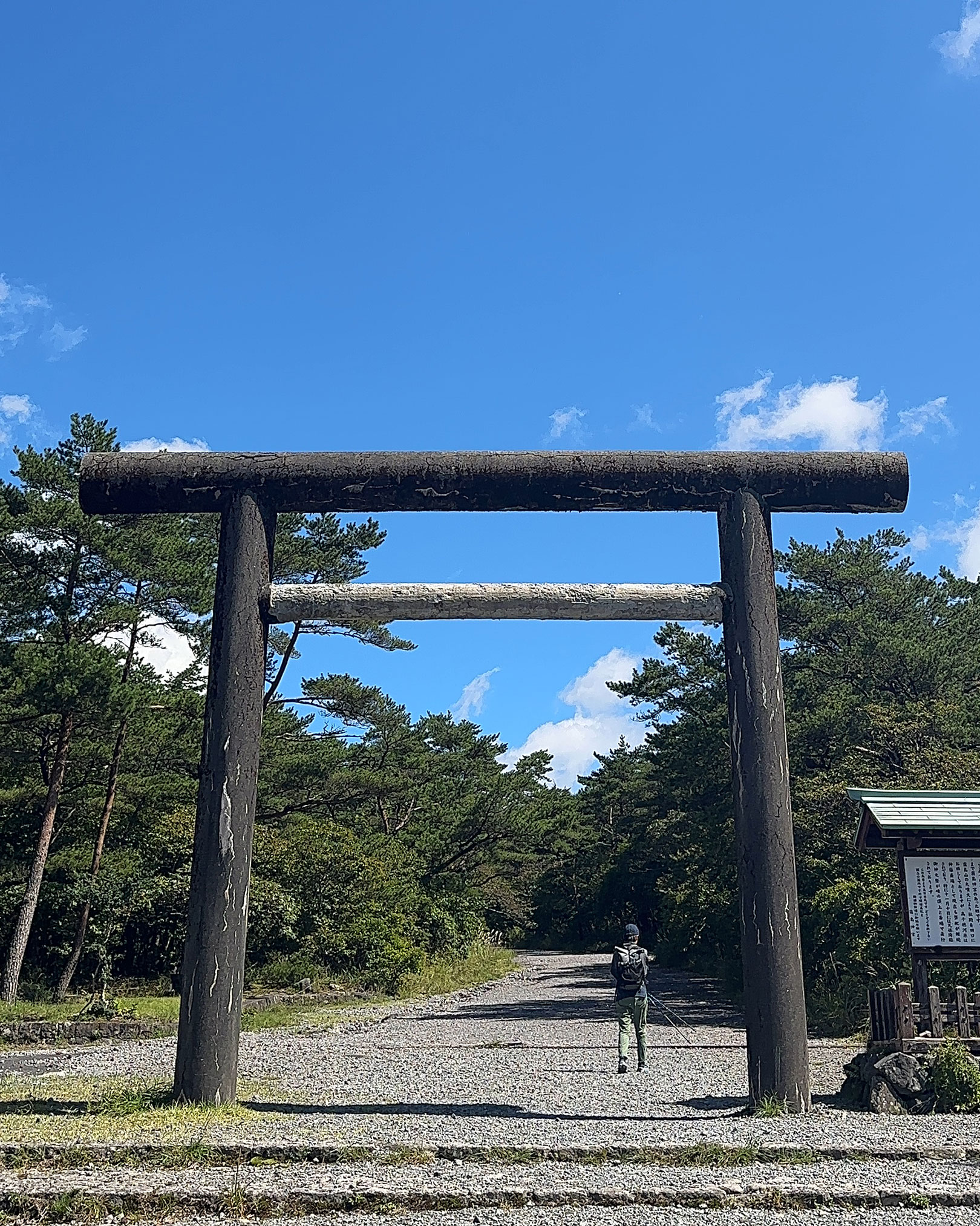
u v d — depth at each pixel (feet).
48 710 63.36
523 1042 46.26
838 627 74.69
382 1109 25.99
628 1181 18.21
